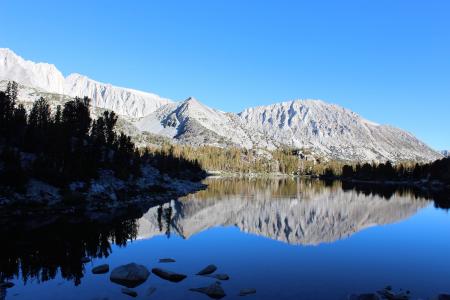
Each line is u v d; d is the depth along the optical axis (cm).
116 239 4009
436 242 4412
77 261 3119
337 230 5247
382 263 3359
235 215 6500
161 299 2261
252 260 3375
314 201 9344
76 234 4094
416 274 3016
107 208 5991
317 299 2356
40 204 5178
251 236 4609
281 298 2356
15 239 3731
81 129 9131
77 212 5375
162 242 4019
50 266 2948
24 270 2831
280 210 7375
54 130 7294
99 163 7738
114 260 3206
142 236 4266
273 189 13375
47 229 4216
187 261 3269
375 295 2278
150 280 2634
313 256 3594
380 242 4388
